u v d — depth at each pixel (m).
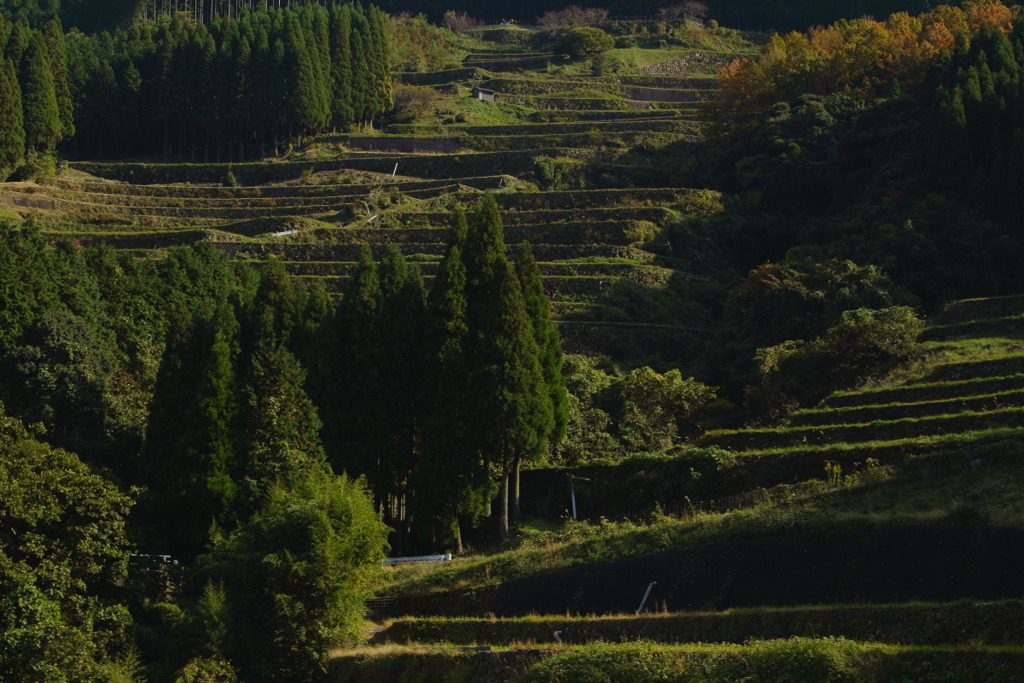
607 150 136.00
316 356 56.78
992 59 97.38
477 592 43.47
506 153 133.50
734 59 179.75
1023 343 57.38
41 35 134.00
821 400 61.78
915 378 55.66
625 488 51.91
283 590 42.75
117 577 45.47
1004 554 32.44
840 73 125.31
